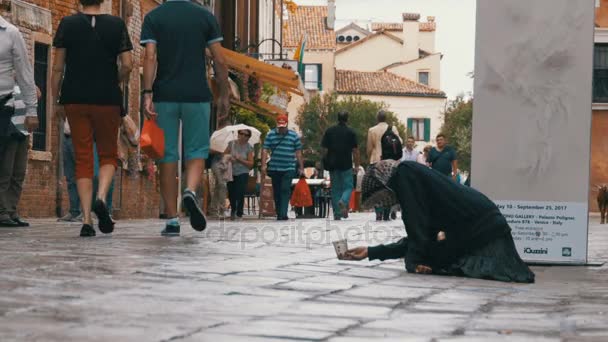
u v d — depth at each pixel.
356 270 7.79
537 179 9.65
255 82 33.25
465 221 7.79
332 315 4.98
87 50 10.70
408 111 95.12
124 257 7.78
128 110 23.59
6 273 6.23
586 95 9.55
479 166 9.70
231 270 7.08
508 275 7.68
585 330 4.80
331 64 91.94
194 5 11.20
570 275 8.58
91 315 4.57
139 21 24.58
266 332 4.29
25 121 12.70
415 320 4.96
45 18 19.17
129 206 23.19
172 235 11.12
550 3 9.52
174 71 11.01
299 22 94.44
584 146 9.57
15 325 4.18
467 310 5.52
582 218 9.66
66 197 19.81
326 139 22.58
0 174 13.43
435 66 100.75
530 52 9.56
